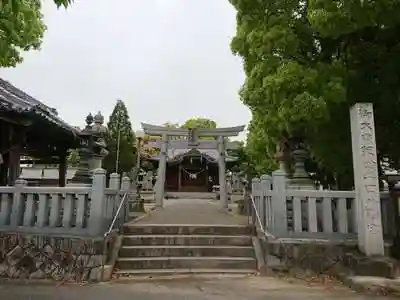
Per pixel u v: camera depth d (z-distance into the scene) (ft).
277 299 17.20
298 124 24.03
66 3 13.06
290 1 26.16
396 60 24.68
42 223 23.07
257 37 25.82
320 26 21.45
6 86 35.58
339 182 34.04
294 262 22.50
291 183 29.14
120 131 101.09
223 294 18.07
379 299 17.20
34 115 26.58
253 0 26.73
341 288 19.35
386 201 23.27
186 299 17.13
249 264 23.99
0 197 23.91
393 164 32.89
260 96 26.94
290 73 23.53
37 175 81.76
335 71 24.22
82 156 33.27
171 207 52.60
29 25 24.38
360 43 25.44
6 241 22.81
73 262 21.84
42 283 20.58
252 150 51.16
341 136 26.94
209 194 93.76
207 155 97.50
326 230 23.21
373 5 20.02
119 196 28.58
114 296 17.62
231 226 27.73
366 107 21.98
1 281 21.07
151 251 24.73
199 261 23.98
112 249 24.00
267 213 25.54
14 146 29.07
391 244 22.07
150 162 100.12
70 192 23.29
